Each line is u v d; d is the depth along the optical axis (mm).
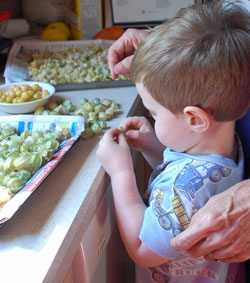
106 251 713
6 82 957
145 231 546
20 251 432
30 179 532
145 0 1410
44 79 958
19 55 1107
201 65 494
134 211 572
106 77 982
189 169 555
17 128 701
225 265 650
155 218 540
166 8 1431
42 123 700
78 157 631
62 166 604
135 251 567
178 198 534
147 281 706
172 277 657
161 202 544
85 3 1337
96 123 711
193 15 530
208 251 511
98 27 1390
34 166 562
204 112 516
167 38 518
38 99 805
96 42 1223
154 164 758
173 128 563
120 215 582
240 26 525
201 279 654
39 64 1049
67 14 1444
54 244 442
